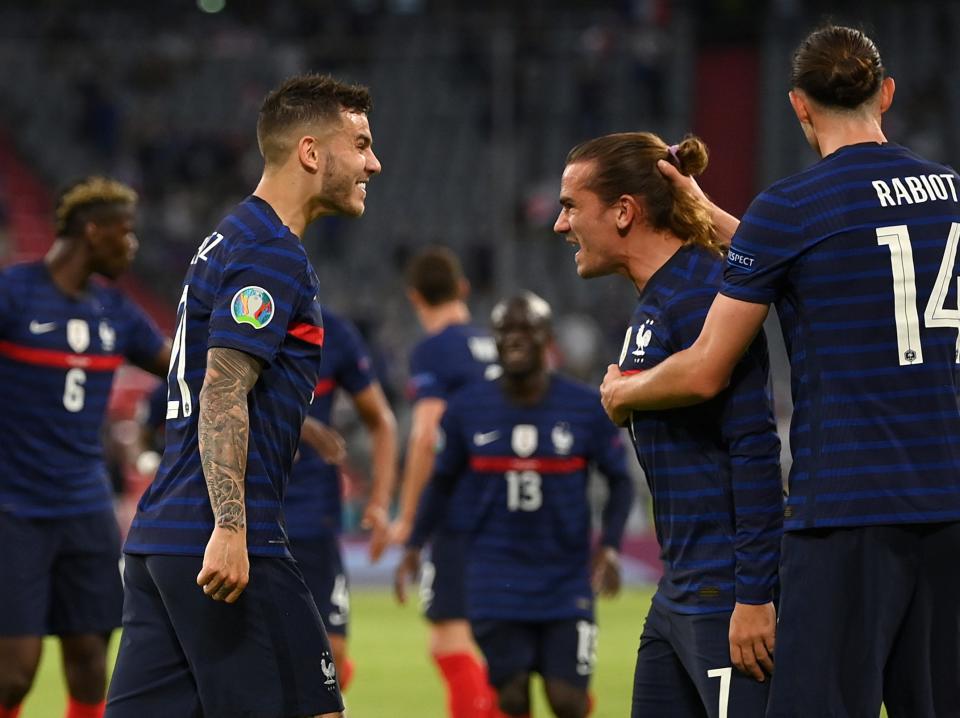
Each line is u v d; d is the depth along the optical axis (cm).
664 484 1259
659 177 1284
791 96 1234
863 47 1195
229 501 1152
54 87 7919
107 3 8594
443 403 2453
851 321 1142
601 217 1290
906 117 7988
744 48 8625
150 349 2062
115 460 4378
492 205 7600
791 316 1184
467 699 2297
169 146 7638
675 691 1288
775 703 1152
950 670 1148
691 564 1243
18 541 1867
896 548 1130
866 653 1127
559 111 7831
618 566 2042
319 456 2153
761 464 1192
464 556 2317
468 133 7938
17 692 1862
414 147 7919
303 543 2120
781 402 5344
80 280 1964
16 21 8119
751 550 1185
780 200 1161
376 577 5531
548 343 2028
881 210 1149
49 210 7431
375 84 8075
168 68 7962
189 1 8675
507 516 1983
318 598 2128
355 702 2814
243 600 1196
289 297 1209
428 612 2344
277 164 1276
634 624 4188
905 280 1141
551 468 1981
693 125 8338
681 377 1180
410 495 2456
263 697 1193
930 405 1140
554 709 1959
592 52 7675
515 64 7762
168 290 7081
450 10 8681
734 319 1159
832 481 1137
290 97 1276
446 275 2497
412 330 6562
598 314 6756
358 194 1296
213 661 1192
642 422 1270
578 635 1959
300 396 1245
